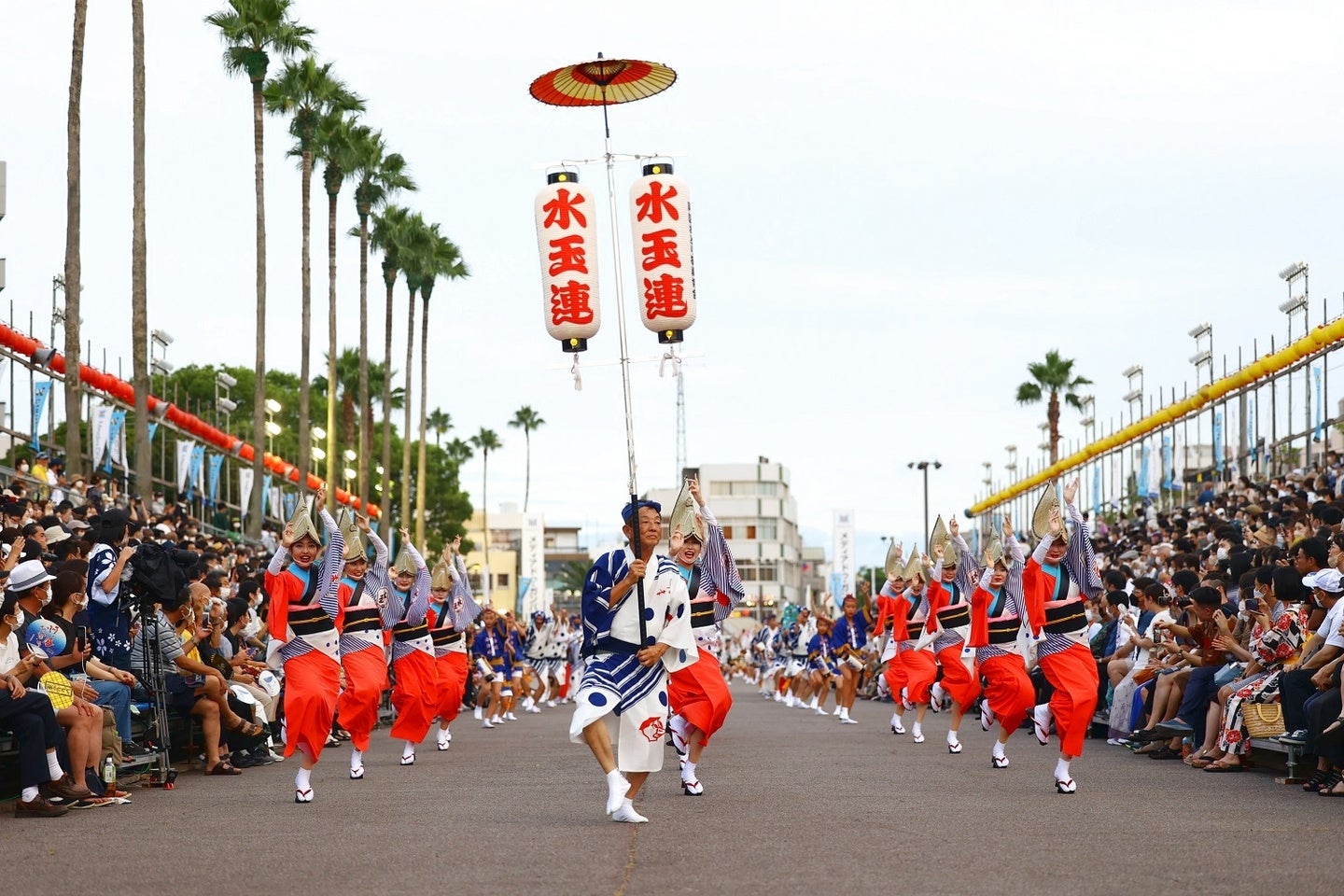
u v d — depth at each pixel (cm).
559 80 1388
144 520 2494
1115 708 1792
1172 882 761
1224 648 1476
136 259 2991
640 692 1034
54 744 1128
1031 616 1258
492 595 11456
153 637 1365
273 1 3631
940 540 1758
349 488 6856
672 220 1524
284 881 790
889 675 2122
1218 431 3581
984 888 743
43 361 3091
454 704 1905
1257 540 2027
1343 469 2669
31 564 1155
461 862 848
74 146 2717
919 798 1188
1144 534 3338
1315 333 2898
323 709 1224
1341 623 1194
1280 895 723
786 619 3844
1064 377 6731
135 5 2983
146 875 815
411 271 5659
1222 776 1369
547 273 1501
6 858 888
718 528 1314
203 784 1385
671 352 1529
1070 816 1056
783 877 779
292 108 4256
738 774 1442
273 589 1245
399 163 5025
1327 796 1176
